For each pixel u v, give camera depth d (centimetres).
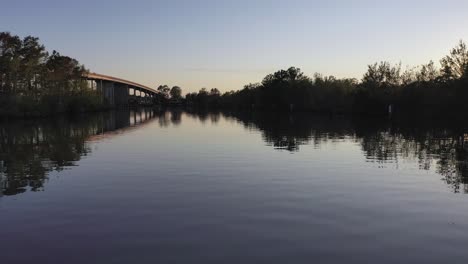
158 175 2058
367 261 971
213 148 3250
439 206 1459
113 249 1048
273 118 9012
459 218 1314
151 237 1133
